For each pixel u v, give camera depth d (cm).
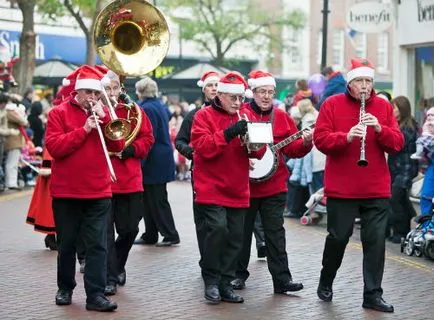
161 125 1248
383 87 4338
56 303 905
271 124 929
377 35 4709
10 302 913
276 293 967
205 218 929
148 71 942
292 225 1490
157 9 942
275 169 960
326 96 1496
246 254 995
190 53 4150
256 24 3947
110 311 878
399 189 1302
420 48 1886
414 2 1861
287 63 4497
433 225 1185
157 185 1253
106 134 870
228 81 918
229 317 859
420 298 948
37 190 1198
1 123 1916
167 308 894
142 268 1098
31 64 2562
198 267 1107
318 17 4572
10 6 3397
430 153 1194
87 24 3669
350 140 877
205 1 3794
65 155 869
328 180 909
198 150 908
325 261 924
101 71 969
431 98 1858
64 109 882
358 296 955
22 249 1221
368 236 902
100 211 888
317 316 866
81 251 1070
